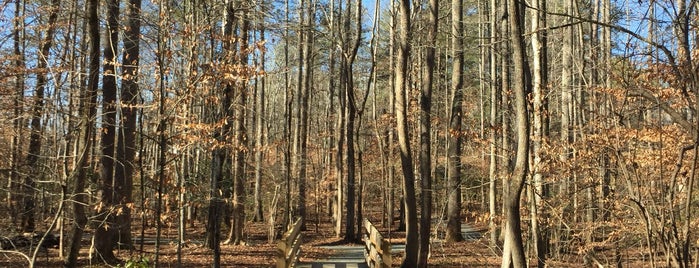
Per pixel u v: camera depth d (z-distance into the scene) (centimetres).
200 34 1011
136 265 948
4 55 1161
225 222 2275
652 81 767
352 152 2198
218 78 894
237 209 1952
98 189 1126
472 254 1647
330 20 2491
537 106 1133
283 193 2541
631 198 638
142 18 1129
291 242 1102
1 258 1017
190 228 2320
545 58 1380
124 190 1182
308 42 2678
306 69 2738
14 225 974
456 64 1911
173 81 953
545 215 1154
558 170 1087
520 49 707
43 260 1277
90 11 955
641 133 812
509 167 1143
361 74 3266
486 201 2270
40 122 1228
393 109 2484
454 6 1917
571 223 1098
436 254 1697
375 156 3064
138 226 2200
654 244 633
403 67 1359
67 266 890
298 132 2839
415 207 1358
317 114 3875
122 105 1001
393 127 2450
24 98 1102
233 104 1023
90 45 957
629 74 730
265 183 2680
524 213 1107
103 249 1259
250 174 2606
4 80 1094
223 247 1845
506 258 1005
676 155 783
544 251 1095
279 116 3853
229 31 1135
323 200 3244
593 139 952
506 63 1555
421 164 1452
